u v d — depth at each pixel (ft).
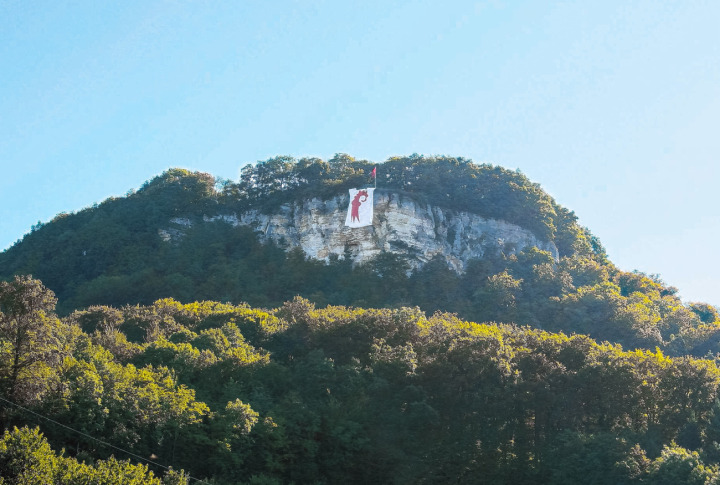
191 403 286.25
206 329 396.57
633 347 488.44
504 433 325.42
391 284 562.66
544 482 307.17
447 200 640.58
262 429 293.23
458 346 350.43
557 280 561.84
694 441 324.80
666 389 340.80
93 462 243.81
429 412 319.68
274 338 385.09
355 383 336.29
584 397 334.85
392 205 619.67
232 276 581.53
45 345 261.24
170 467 236.22
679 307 601.62
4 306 263.29
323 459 304.50
